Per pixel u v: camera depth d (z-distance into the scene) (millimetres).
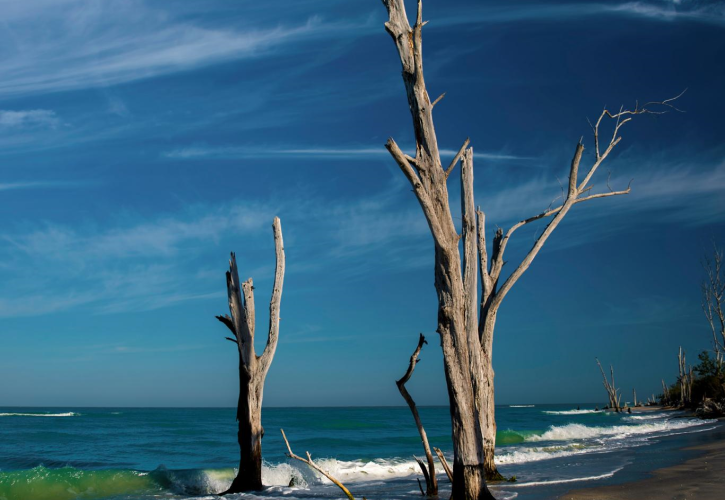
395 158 7844
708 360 49531
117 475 14586
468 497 7582
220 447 27719
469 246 10766
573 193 11875
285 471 15469
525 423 50500
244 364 12578
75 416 63406
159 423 48094
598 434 30188
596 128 12555
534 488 10625
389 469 16953
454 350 7922
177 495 13281
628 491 9828
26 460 20812
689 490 9680
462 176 11438
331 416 71062
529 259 11602
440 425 47719
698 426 31172
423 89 8211
